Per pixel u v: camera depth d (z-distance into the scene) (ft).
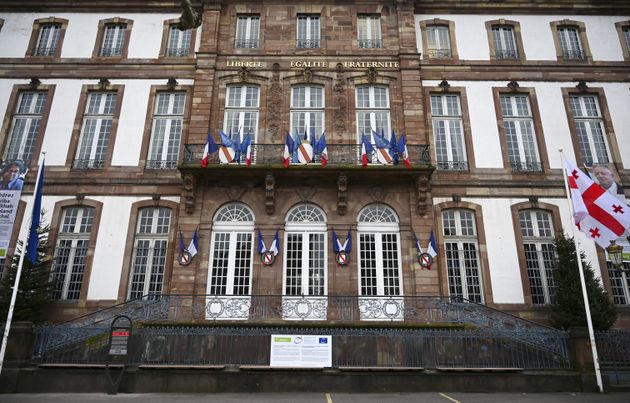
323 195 53.72
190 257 50.93
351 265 51.29
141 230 54.44
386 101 59.36
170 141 58.44
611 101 60.18
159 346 39.78
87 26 63.46
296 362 37.63
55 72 61.00
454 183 55.47
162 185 55.77
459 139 58.54
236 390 36.55
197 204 53.26
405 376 37.09
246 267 51.80
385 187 54.19
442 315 47.42
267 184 52.29
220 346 39.88
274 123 57.31
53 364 36.86
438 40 63.00
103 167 56.70
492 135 58.18
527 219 55.21
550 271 53.16
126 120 58.80
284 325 43.96
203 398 33.37
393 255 52.34
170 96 60.75
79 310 50.67
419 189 52.70
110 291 51.60
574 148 57.88
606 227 40.27
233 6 63.21
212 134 57.11
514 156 57.88
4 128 58.49
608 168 57.31
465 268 53.26
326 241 52.47
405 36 61.11
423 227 52.39
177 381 36.70
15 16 63.46
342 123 57.36
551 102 59.82
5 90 60.34
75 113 59.26
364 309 49.34
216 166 51.49
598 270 52.70
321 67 59.93
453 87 60.13
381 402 31.86
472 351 39.86
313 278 51.39
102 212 54.54
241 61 60.23
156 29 63.31
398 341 40.01
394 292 51.06
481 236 53.78
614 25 63.41
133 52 62.13
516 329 44.29
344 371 37.45
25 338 37.68
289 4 63.16
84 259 53.36
